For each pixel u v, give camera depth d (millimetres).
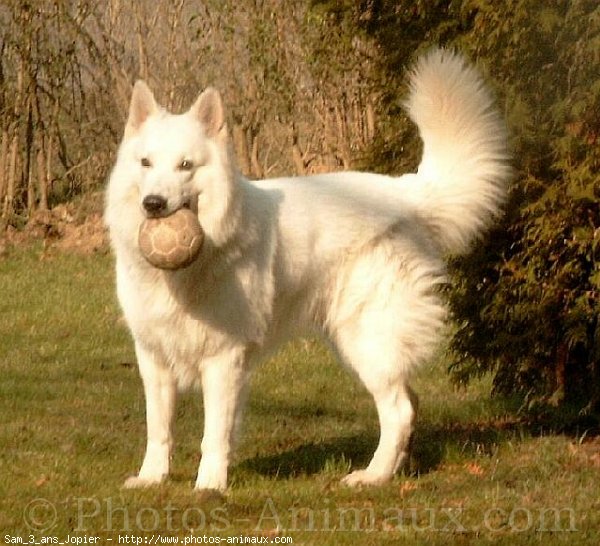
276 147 22625
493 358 8469
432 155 7520
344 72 16547
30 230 20688
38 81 22328
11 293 16000
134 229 6410
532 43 7641
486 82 7855
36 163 23469
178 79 22000
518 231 8047
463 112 7387
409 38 8961
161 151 6273
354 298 7125
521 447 8039
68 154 24234
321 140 21125
